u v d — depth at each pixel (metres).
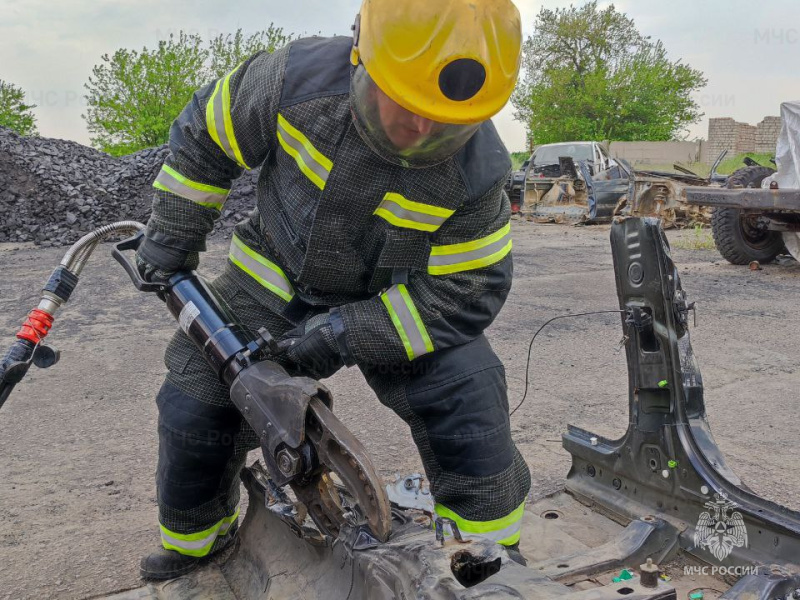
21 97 27.78
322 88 1.85
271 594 2.10
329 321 1.98
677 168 15.84
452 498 2.12
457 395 2.06
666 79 35.66
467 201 1.92
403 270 1.99
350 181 1.86
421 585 1.48
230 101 1.96
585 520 2.66
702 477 2.30
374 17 1.64
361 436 4.04
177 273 2.14
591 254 11.24
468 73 1.59
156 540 2.98
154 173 14.59
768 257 9.74
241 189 13.76
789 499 3.32
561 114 36.97
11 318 6.86
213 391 2.19
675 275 2.37
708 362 5.46
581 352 5.76
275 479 1.81
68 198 13.54
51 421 4.30
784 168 9.30
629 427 2.57
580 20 37.03
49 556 2.85
